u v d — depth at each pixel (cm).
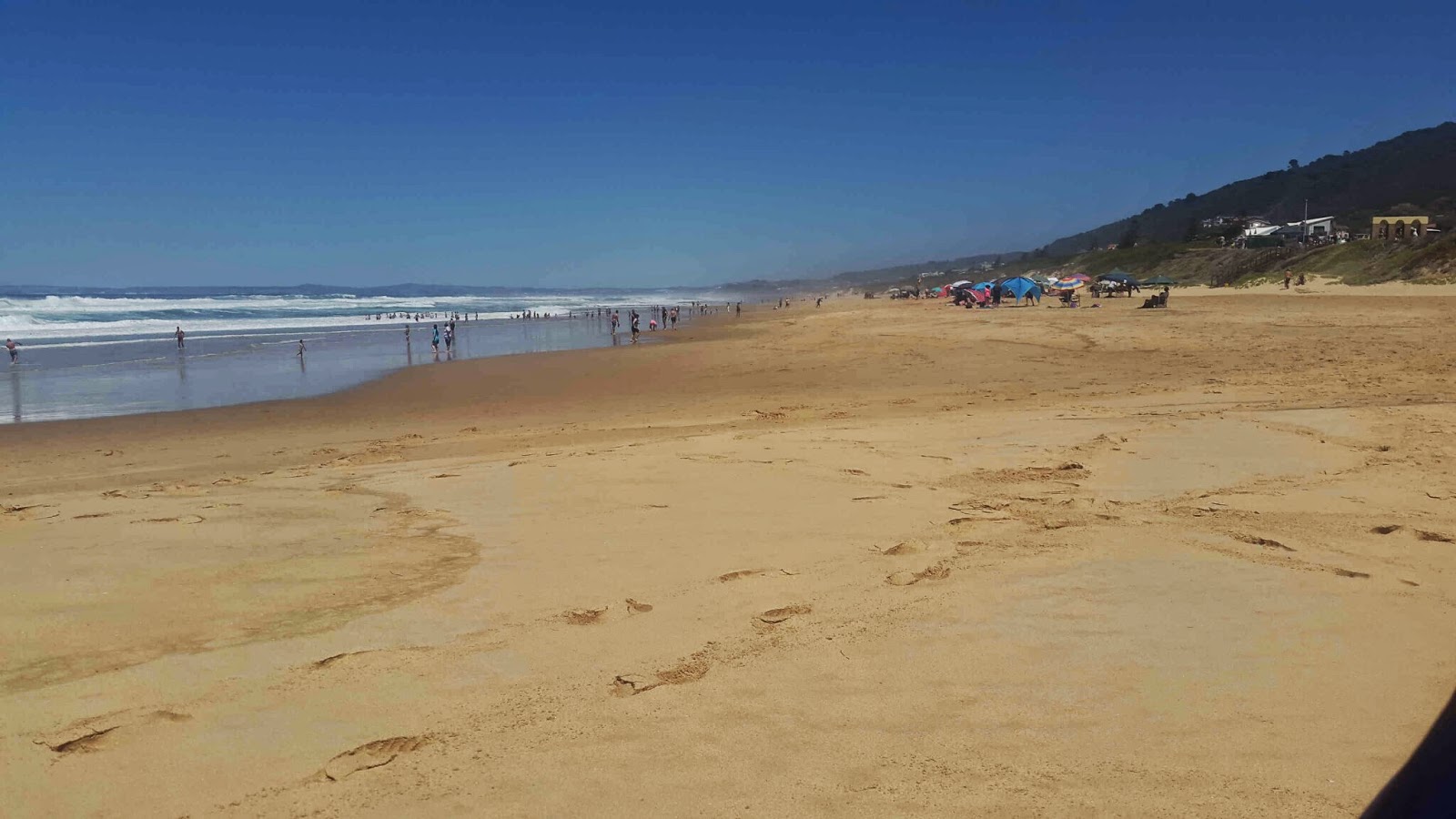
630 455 845
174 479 956
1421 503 596
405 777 275
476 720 312
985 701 321
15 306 7125
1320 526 550
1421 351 1795
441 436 1259
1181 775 267
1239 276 7388
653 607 426
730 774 275
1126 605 418
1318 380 1382
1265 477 684
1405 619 395
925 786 265
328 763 283
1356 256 6231
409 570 489
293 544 546
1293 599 423
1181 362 1834
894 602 427
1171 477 693
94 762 285
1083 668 348
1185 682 333
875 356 2338
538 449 995
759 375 2073
